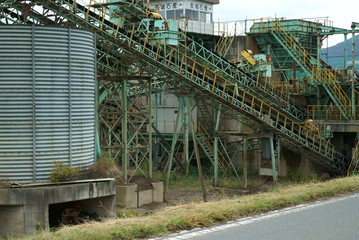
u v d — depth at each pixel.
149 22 30.55
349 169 37.97
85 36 20.39
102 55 28.72
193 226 11.80
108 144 31.30
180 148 42.62
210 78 35.22
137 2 30.50
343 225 12.00
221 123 42.09
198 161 30.56
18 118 18.73
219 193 33.22
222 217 12.53
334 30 44.31
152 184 28.28
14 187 18.42
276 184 35.47
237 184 36.22
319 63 44.75
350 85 42.88
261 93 39.28
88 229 11.34
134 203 26.89
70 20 25.83
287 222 12.33
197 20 47.66
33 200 18.05
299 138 36.25
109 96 29.23
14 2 24.92
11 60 18.72
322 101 44.25
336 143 43.72
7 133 18.69
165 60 29.19
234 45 45.59
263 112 38.59
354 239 10.69
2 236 18.48
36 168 18.86
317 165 40.41
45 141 19.05
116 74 29.03
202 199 30.27
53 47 19.25
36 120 18.88
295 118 41.62
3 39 18.73
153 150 41.44
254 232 11.27
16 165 18.73
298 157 40.75
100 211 20.17
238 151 40.81
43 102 19.03
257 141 40.00
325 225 11.99
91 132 20.91
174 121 42.31
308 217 12.94
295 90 44.47
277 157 37.34
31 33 18.88
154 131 40.94
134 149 30.19
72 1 25.69
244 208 13.38
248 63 40.22
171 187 34.19
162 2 48.09
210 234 11.09
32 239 11.29
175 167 40.31
